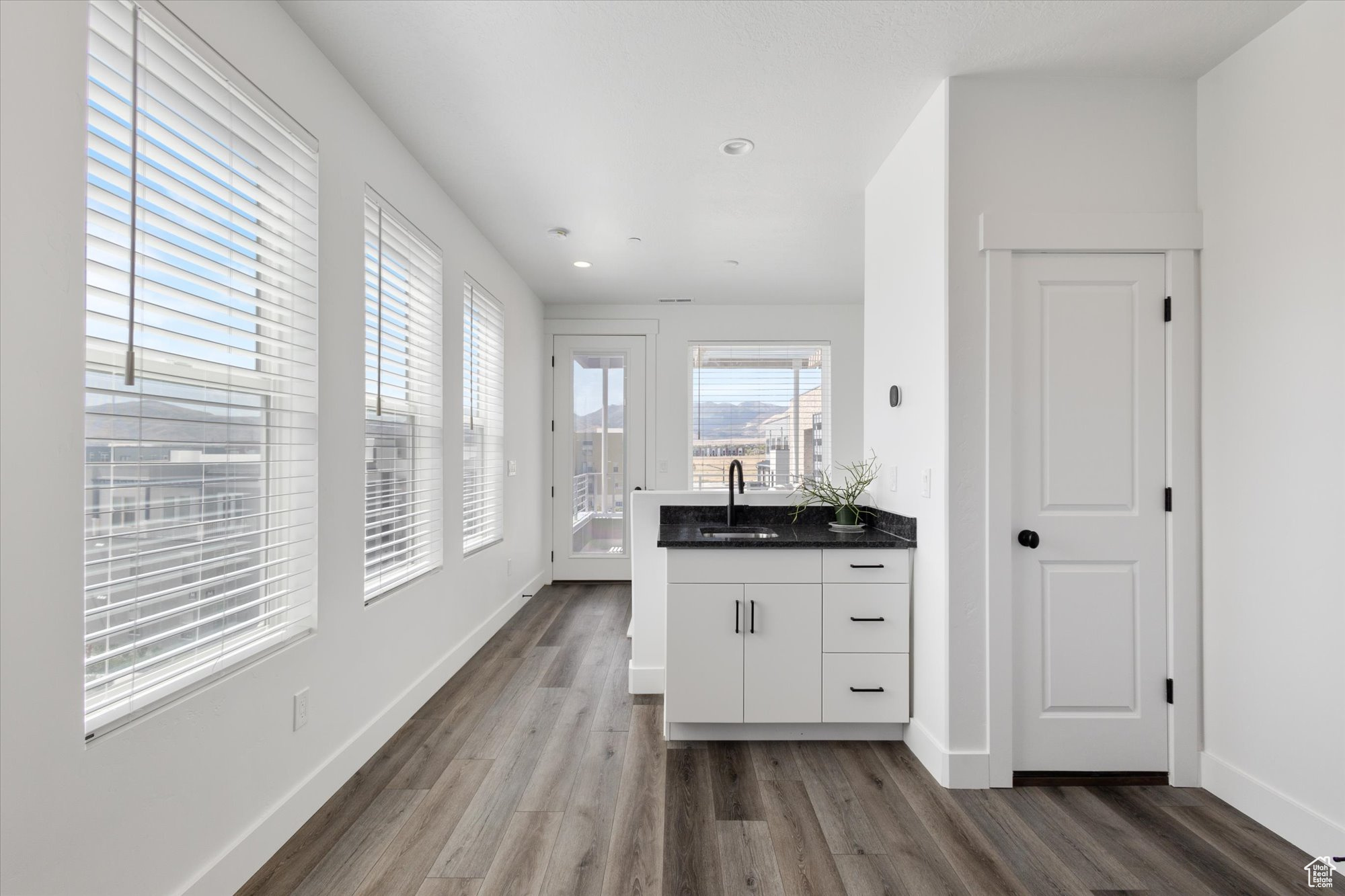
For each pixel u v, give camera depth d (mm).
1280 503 1888
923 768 2289
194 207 1549
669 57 2064
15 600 1067
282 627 1881
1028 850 1801
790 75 2166
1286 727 1865
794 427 5531
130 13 1312
